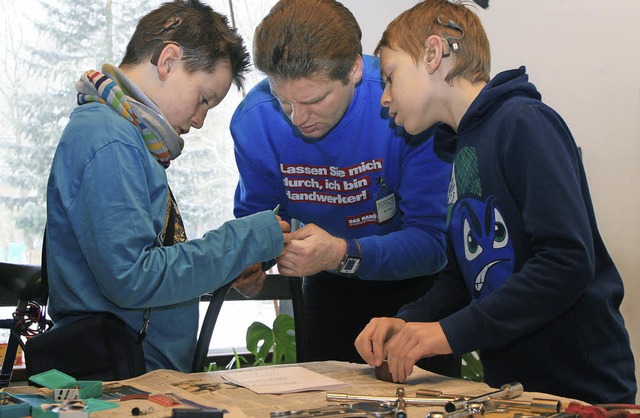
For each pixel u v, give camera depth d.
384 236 1.79
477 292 1.39
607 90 2.67
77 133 1.31
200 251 1.33
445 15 1.41
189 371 1.54
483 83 1.43
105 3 3.05
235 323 3.23
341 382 1.23
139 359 1.36
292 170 1.87
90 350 1.31
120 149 1.30
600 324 1.31
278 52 1.46
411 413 1.00
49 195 1.36
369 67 1.84
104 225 1.25
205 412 0.89
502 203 1.31
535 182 1.21
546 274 1.17
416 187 1.81
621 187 2.64
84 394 1.05
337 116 1.61
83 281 1.37
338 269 1.71
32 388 1.12
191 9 1.50
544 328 1.33
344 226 1.94
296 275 1.66
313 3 1.52
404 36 1.42
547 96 2.87
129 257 1.25
